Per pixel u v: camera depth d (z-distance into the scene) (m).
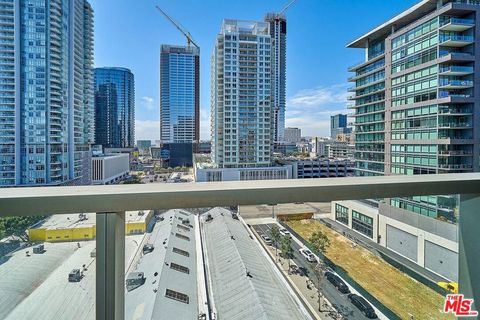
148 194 0.59
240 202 0.64
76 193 0.57
